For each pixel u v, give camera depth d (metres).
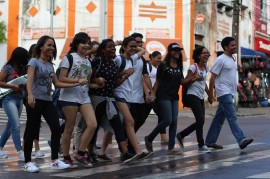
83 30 28.00
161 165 8.22
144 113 9.59
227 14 32.69
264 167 7.74
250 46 35.31
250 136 13.01
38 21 28.72
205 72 9.86
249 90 32.47
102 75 8.23
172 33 28.23
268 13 38.44
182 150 10.16
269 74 36.75
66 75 7.91
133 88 9.18
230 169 7.61
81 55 8.04
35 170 7.70
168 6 28.25
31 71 7.55
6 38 29.09
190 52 28.41
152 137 9.41
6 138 9.40
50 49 7.70
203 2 29.75
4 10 29.22
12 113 9.04
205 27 29.91
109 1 27.62
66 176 7.32
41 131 14.91
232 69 9.80
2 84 8.58
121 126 8.47
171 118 9.40
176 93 9.52
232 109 9.77
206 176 7.07
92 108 8.09
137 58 9.05
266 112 28.34
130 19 27.81
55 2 27.31
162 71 9.33
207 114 25.06
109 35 27.47
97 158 8.91
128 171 7.68
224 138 12.43
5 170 7.94
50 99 7.84
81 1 28.05
